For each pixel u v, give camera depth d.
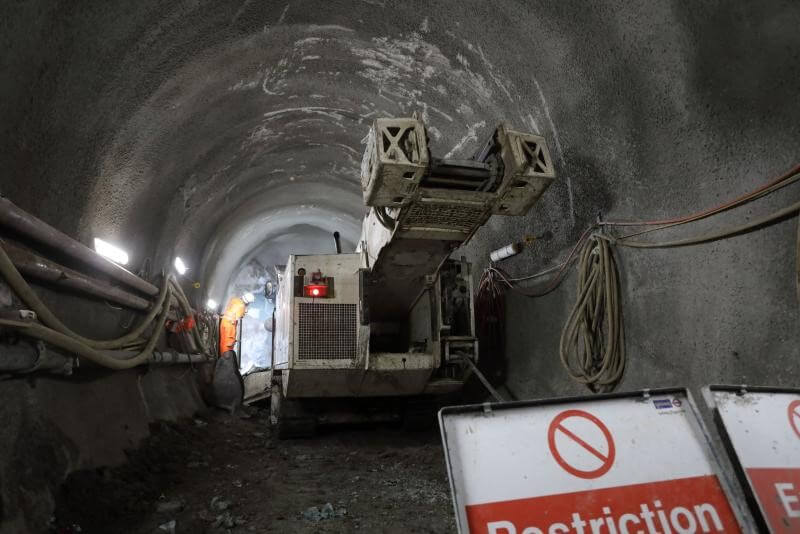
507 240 6.94
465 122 6.42
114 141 4.59
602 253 4.70
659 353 4.16
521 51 4.97
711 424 3.55
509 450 1.94
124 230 5.56
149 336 6.25
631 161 4.40
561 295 5.61
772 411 2.22
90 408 4.30
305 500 4.08
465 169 3.99
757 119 3.19
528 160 4.03
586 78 4.58
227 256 12.73
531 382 6.18
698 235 3.73
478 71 5.58
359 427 7.93
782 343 3.11
